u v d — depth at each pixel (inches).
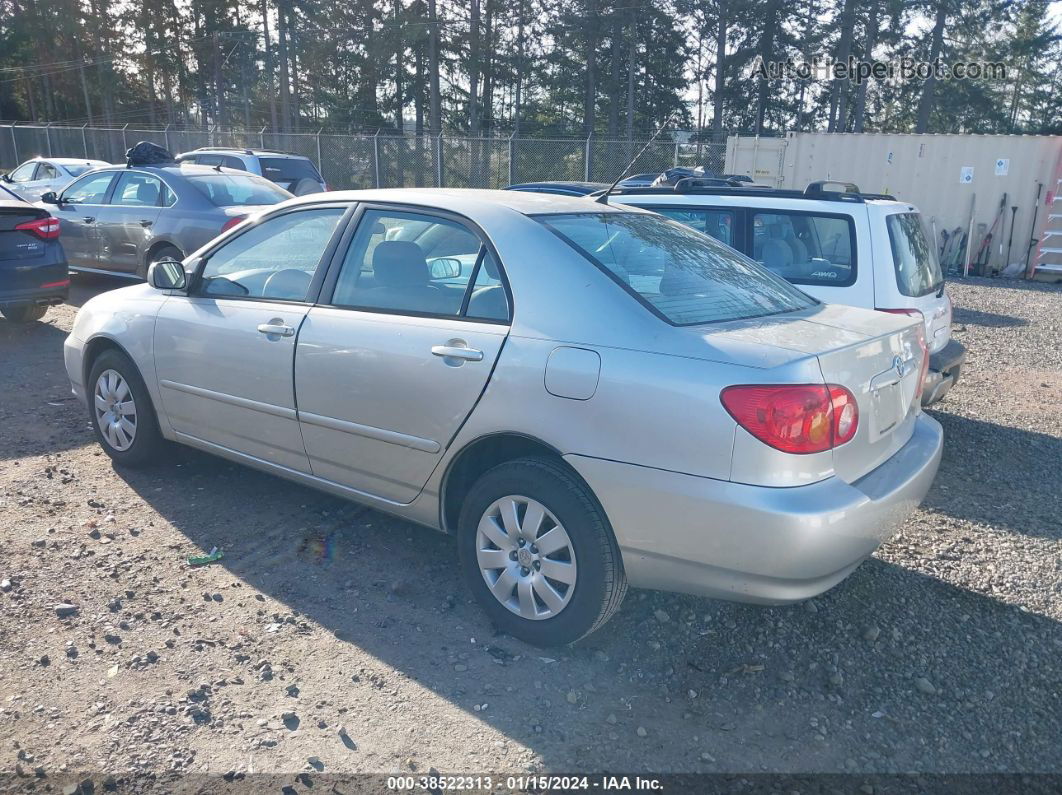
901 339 139.4
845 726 119.6
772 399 112.2
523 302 133.4
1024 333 417.7
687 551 118.0
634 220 160.9
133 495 187.5
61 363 298.2
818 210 228.5
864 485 124.6
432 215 149.3
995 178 620.4
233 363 168.2
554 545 129.1
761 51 1638.8
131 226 410.6
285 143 1019.3
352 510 184.2
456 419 136.0
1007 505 198.7
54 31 2021.4
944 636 141.8
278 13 1823.3
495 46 1712.6
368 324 148.6
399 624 141.1
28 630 134.7
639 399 119.0
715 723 119.4
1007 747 116.4
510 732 116.0
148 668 126.5
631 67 1601.9
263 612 142.9
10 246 321.7
